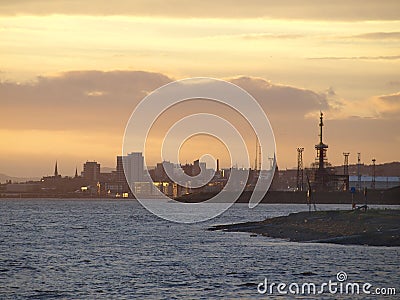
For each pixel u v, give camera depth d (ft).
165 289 302.04
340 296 280.72
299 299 276.21
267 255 418.51
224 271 353.92
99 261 411.13
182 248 483.10
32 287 312.71
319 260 384.47
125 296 287.07
